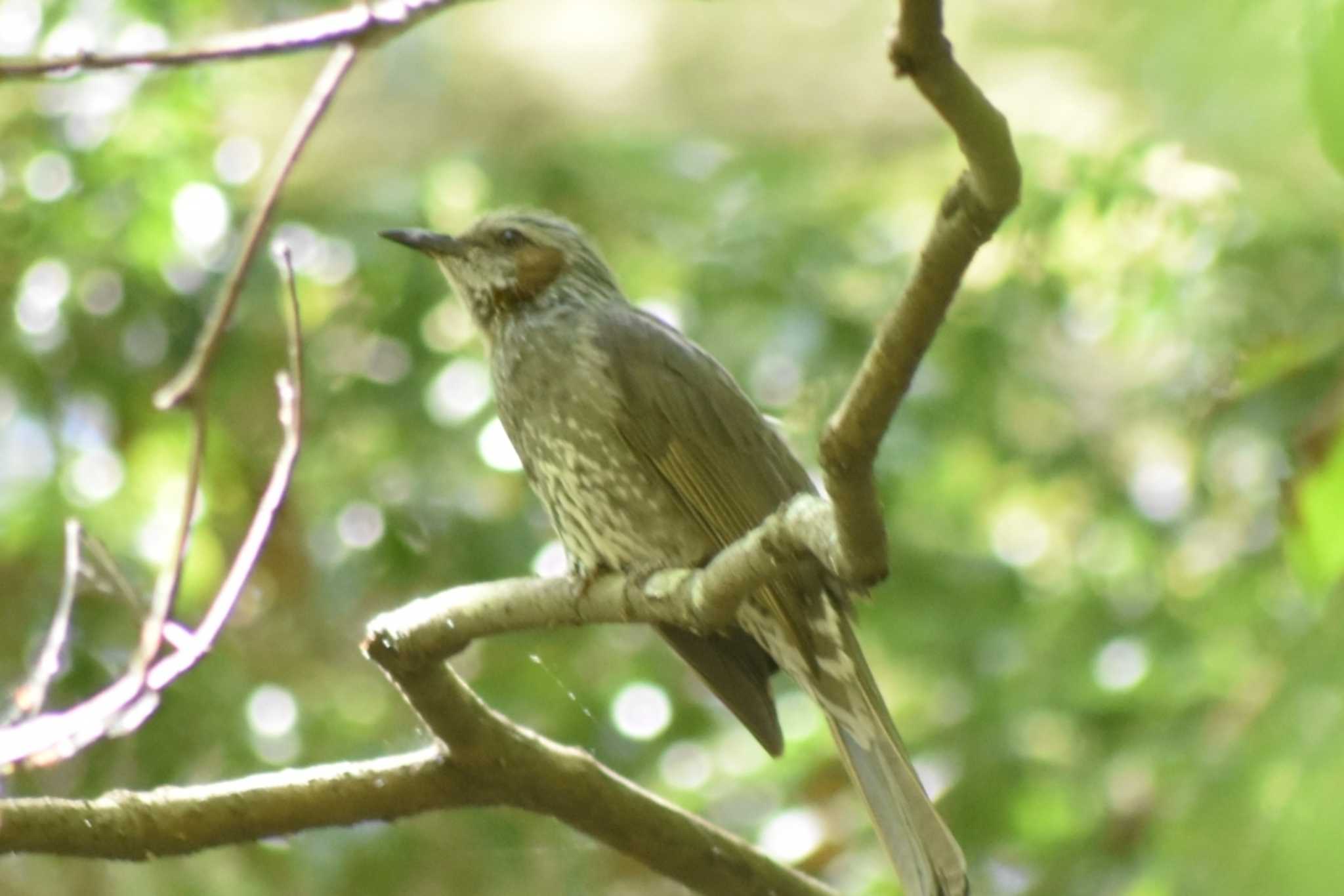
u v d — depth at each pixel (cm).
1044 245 1280
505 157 1546
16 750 645
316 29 648
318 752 1289
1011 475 1508
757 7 1590
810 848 1211
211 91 1345
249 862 1234
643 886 1374
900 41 365
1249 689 924
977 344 1398
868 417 444
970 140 379
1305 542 439
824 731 1298
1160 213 1248
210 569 1356
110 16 1270
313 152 1502
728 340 1362
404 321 1381
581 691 1350
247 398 1413
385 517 1340
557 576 666
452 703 649
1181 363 1390
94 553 894
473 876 1291
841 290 1413
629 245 1494
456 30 1549
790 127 1609
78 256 1350
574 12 1586
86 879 1241
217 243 1366
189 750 1245
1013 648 1335
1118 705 1213
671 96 1617
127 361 1378
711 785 1324
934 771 1250
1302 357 709
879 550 485
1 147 1346
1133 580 1409
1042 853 1139
